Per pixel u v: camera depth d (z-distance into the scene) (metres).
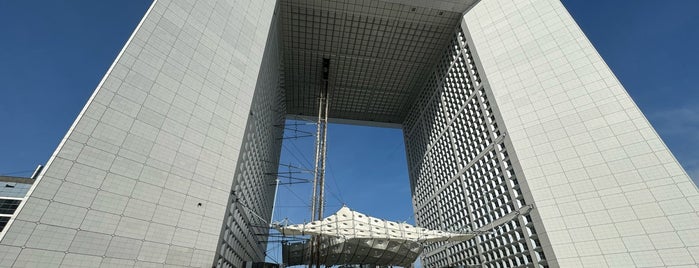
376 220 33.91
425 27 51.66
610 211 28.33
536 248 30.78
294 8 47.81
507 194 36.28
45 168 18.23
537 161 33.25
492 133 39.44
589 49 36.38
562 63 36.94
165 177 22.98
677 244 25.14
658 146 29.09
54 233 17.50
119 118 22.11
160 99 24.83
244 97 31.44
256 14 37.06
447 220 51.31
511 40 41.69
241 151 29.31
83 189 19.17
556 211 30.27
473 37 45.19
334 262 36.31
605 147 30.86
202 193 24.64
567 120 33.75
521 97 37.44
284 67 59.88
